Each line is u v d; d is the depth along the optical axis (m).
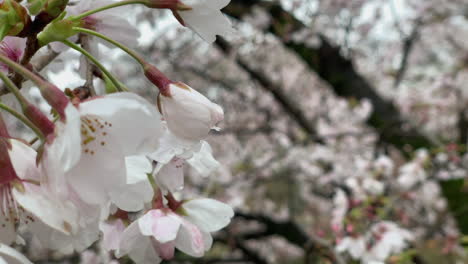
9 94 1.10
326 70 5.45
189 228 1.13
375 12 5.87
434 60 9.03
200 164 1.16
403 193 4.27
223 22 1.08
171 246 1.10
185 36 6.69
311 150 6.30
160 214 1.12
